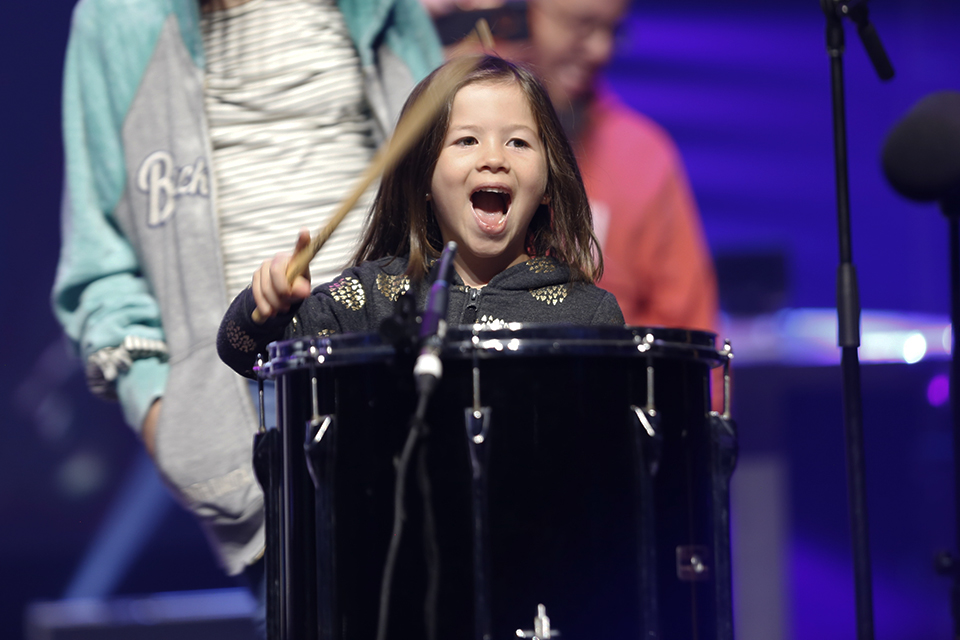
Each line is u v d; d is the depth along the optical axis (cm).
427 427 426
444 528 421
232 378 740
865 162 1612
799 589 1248
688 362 461
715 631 457
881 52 604
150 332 757
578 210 592
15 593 1559
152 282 761
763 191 1538
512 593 418
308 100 768
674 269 1079
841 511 1248
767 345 1128
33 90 1617
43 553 1598
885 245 1639
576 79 1047
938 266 1639
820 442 1250
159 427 734
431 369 409
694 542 452
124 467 1634
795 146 1540
